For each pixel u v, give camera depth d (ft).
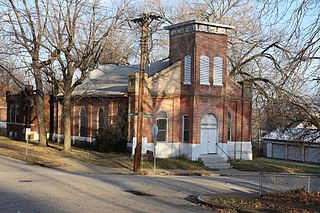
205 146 123.03
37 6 123.03
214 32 124.06
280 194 64.64
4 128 254.68
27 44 120.37
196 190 71.82
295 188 71.51
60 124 160.76
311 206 54.24
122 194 61.16
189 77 122.62
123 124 126.11
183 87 123.75
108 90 139.54
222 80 126.11
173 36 127.44
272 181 82.53
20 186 62.23
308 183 68.95
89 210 46.16
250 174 112.57
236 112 135.03
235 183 85.87
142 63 96.78
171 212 48.80
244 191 72.64
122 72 157.07
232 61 161.79
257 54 157.79
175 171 105.70
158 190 68.90
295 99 52.85
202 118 122.52
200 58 121.60
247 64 163.84
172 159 119.44
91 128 144.56
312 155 153.99
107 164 106.52
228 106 133.28
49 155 117.70
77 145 149.48
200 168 113.91
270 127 61.11
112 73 160.76
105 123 137.90
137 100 119.55
